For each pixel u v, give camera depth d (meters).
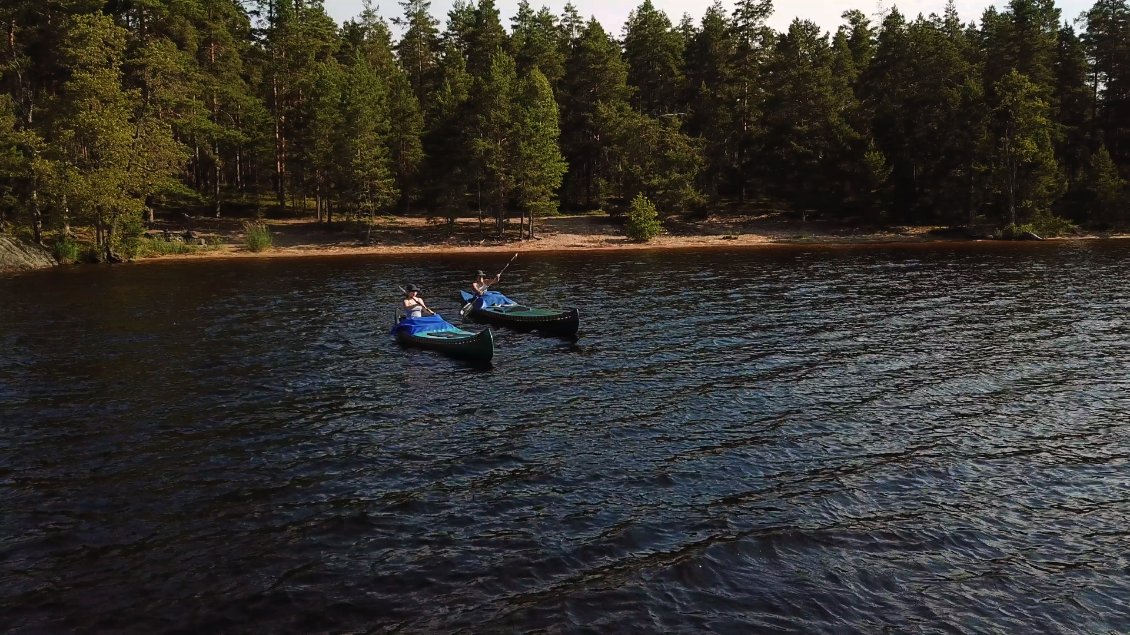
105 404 14.31
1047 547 8.52
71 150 42.75
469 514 9.52
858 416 13.32
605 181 69.81
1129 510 9.39
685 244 56.03
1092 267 35.75
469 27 77.00
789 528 8.98
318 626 7.15
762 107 66.44
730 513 9.45
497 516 9.45
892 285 30.84
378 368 17.14
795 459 11.29
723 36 71.12
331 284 33.09
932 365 16.92
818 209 66.12
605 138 64.50
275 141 60.22
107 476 10.82
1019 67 64.50
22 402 14.42
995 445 11.74
